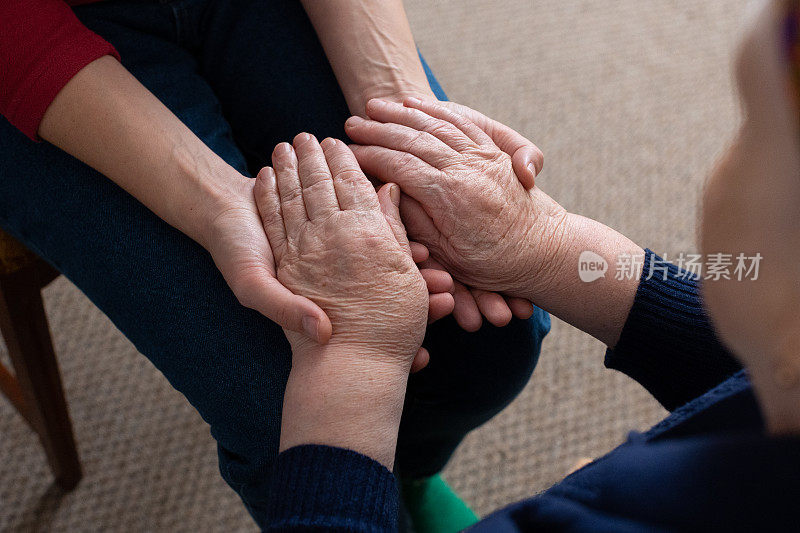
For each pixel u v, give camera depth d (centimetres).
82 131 69
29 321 90
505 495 115
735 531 39
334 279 63
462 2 173
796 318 36
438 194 68
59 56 68
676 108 156
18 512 111
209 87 84
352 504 55
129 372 125
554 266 69
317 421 59
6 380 107
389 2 82
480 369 81
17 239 81
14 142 76
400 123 73
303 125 81
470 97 157
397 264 64
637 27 169
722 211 38
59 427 104
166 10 82
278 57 84
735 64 34
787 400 38
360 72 80
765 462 39
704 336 66
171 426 121
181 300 69
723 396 48
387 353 62
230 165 76
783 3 31
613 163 149
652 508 42
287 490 56
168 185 69
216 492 115
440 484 111
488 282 71
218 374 68
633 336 70
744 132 36
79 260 72
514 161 72
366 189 67
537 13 171
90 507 113
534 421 122
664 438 51
